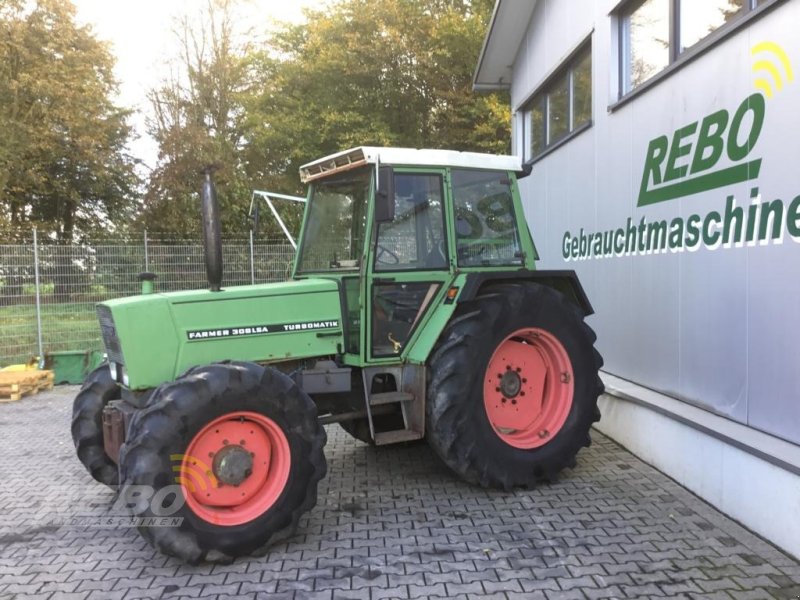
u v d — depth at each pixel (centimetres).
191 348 371
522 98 908
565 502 409
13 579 321
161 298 369
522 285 450
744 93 399
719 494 389
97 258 1051
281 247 1103
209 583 312
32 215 2372
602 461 490
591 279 649
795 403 355
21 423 686
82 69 2181
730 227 413
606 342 612
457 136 1858
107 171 2345
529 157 920
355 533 368
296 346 402
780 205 365
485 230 459
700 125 448
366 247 407
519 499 417
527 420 453
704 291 445
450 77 1827
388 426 454
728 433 382
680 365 478
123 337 354
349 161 425
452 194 441
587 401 457
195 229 1720
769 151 375
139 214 1872
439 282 434
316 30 1888
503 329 427
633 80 584
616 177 588
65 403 794
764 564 321
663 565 321
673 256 486
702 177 446
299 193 1875
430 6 1869
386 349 419
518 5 828
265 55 1967
